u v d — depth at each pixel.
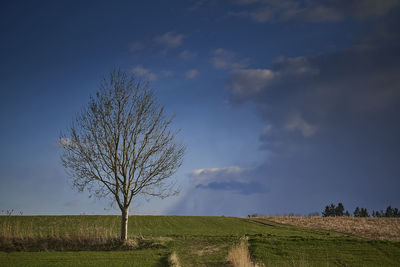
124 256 26.91
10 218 52.53
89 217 58.44
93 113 33.84
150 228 49.75
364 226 56.03
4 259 25.50
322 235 43.22
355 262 27.91
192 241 34.72
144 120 34.16
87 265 23.27
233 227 53.25
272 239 35.38
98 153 32.94
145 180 33.53
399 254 30.64
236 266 23.88
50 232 38.88
